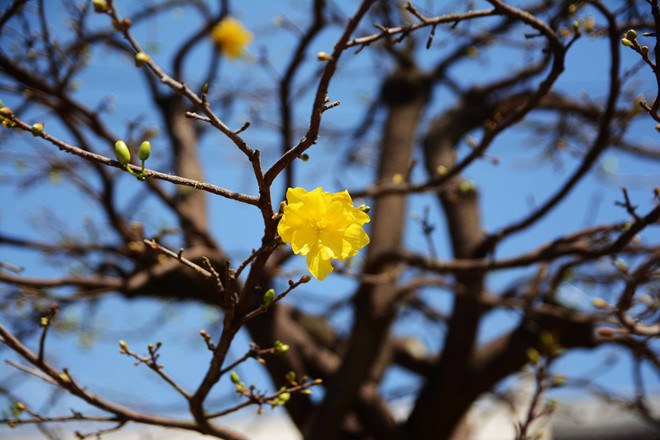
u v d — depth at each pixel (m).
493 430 6.10
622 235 2.59
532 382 4.77
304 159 1.60
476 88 5.27
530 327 4.02
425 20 2.08
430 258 3.57
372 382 4.28
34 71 3.27
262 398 2.02
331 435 3.68
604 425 5.13
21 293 3.77
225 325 1.81
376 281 3.62
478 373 3.98
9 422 2.12
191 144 4.90
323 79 1.63
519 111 2.70
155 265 4.07
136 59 1.56
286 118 3.83
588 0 2.63
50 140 1.46
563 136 4.42
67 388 2.17
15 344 2.14
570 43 2.36
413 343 4.99
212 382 1.99
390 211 4.62
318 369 4.06
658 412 5.01
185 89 1.56
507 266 3.34
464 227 4.53
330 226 1.65
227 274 1.70
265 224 1.63
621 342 3.89
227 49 4.48
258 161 1.54
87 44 3.55
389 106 5.37
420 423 4.10
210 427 2.27
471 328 4.05
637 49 1.76
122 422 2.23
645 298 2.95
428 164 5.02
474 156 2.94
